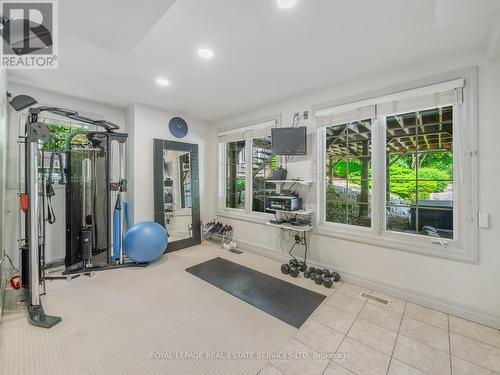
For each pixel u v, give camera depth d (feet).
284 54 7.18
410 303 7.76
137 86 9.66
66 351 5.43
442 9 4.88
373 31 6.02
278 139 10.53
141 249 10.19
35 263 6.86
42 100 10.06
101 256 10.73
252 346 5.74
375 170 8.71
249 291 8.49
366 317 6.97
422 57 7.25
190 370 5.00
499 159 6.42
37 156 7.01
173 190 13.30
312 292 8.45
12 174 9.35
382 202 8.73
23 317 6.72
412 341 5.95
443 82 7.14
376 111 8.53
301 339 6.02
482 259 6.67
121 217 10.71
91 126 11.44
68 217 9.88
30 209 6.86
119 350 5.51
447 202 7.62
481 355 5.49
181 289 8.57
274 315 7.04
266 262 11.49
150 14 4.59
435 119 7.82
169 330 6.28
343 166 10.00
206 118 14.64
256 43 6.60
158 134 12.75
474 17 5.36
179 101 11.53
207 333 6.19
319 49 6.89
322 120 10.02
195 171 14.35
